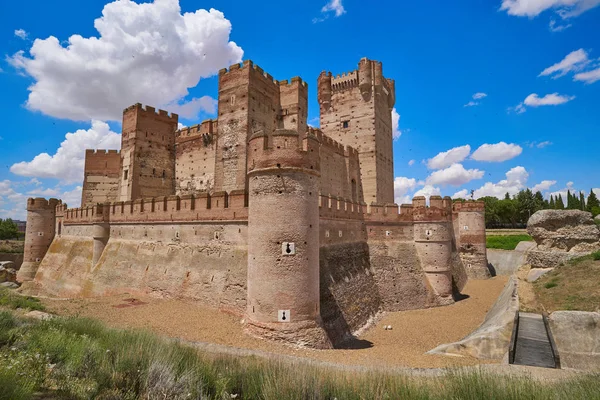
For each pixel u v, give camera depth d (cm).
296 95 3631
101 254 3547
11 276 4819
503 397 832
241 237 2409
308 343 1789
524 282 2586
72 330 1309
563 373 1219
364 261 3192
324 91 5541
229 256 2436
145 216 3181
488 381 909
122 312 2247
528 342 1570
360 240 3278
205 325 2036
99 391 856
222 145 3347
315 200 2017
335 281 2566
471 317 2838
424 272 3388
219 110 3419
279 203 1897
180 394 855
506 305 2208
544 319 1797
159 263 2889
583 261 2503
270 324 1819
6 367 769
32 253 4644
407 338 2336
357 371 1180
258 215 1941
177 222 2866
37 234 4688
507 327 1784
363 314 2689
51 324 1342
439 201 3459
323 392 906
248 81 3231
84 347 1054
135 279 3000
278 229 1881
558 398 846
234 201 2480
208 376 985
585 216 2844
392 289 3173
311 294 1891
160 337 1398
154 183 4097
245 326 1952
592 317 1648
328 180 4169
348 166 4753
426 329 2534
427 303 3225
